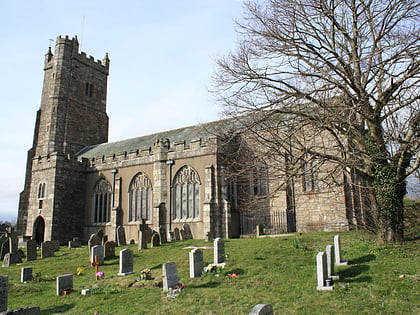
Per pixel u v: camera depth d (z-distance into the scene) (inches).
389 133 574.2
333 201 861.8
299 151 576.7
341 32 561.6
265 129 572.7
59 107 1493.6
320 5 554.3
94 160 1267.2
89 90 1643.7
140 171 1120.8
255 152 594.2
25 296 462.3
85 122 1587.1
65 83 1535.4
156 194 1051.9
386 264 459.2
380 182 564.7
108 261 685.3
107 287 471.5
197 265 481.7
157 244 816.3
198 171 985.5
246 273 478.9
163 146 1071.6
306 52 577.3
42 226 1251.2
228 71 585.0
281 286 413.4
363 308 332.2
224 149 967.6
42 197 1214.9
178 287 422.9
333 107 520.1
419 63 495.5
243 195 1005.2
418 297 348.2
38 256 836.6
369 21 551.2
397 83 534.6
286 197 941.8
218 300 378.9
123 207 1139.9
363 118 569.9
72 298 435.2
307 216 902.4
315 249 602.5
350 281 414.6
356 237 668.1
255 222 979.3
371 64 511.8
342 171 624.1
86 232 1229.1
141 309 373.1
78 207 1240.8
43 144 1489.9
